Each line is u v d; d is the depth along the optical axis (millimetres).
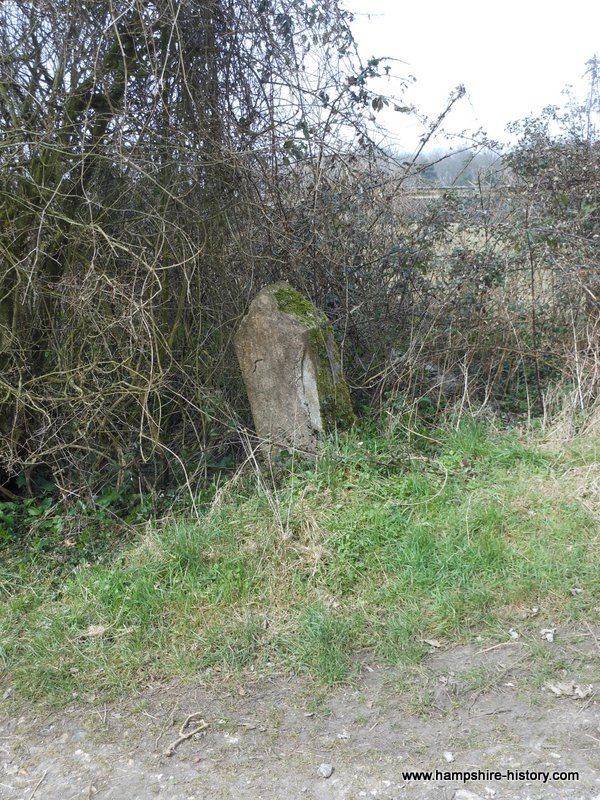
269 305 5387
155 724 3346
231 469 5613
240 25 5734
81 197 4965
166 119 5434
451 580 4113
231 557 4363
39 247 4820
